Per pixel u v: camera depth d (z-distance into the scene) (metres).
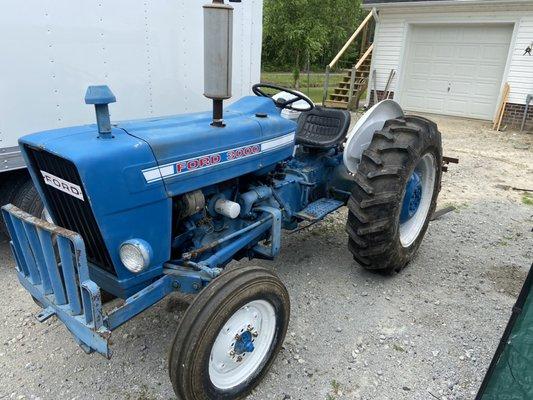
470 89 11.80
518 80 10.62
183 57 3.89
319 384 2.39
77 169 1.79
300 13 20.86
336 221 4.48
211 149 2.28
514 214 4.92
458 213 4.88
